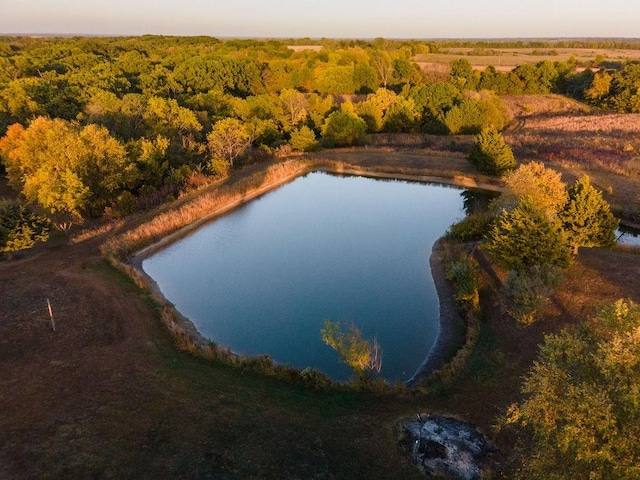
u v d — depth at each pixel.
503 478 17.61
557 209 34.28
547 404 13.12
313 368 24.83
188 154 62.31
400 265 39.31
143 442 18.88
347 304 33.50
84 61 123.38
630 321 13.45
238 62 117.62
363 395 22.84
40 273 34.56
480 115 81.25
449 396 22.59
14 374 22.89
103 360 24.47
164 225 44.22
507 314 28.75
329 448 19.08
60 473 17.16
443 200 54.94
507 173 43.97
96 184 49.34
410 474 17.86
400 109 84.19
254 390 22.94
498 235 31.64
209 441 19.09
